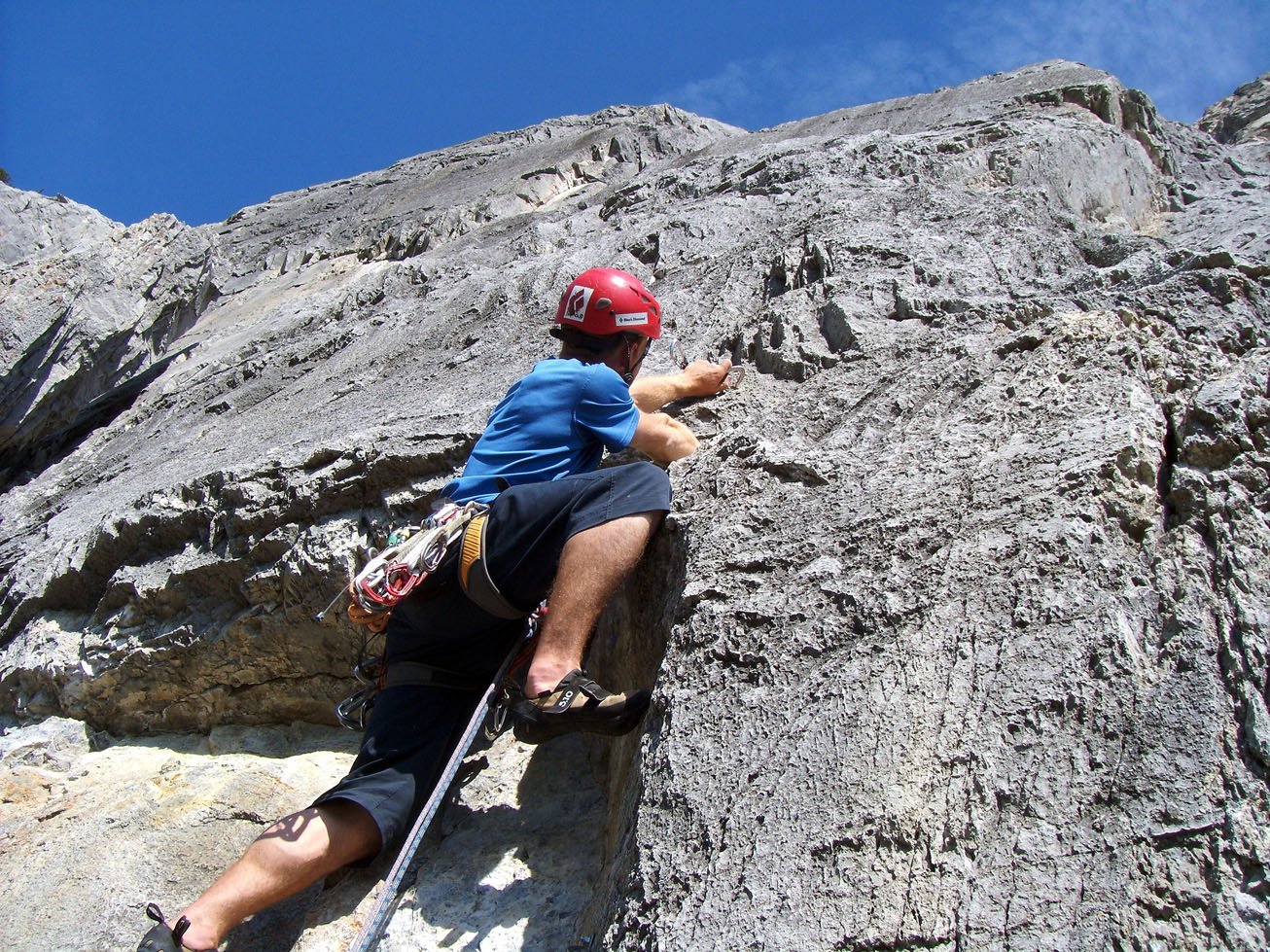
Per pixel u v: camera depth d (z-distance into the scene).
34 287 10.22
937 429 3.23
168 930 2.57
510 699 2.85
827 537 2.94
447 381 4.85
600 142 10.33
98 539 4.59
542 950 2.67
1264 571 2.52
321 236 10.70
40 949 3.22
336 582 3.96
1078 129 5.86
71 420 10.28
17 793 3.96
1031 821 2.22
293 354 6.34
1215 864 2.07
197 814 3.66
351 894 2.91
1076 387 3.14
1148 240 4.62
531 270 5.77
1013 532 2.73
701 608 2.89
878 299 4.03
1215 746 2.22
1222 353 3.20
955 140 5.75
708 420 3.73
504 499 2.91
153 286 10.45
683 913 2.32
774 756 2.52
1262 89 9.02
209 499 4.39
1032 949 2.05
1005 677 2.46
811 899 2.24
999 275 4.23
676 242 5.36
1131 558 2.63
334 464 4.14
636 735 2.93
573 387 3.14
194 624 4.23
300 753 4.10
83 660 4.39
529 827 3.07
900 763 2.39
